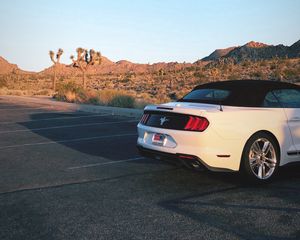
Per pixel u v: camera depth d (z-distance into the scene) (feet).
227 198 18.33
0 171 23.84
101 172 23.57
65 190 19.67
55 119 54.70
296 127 22.06
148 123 21.89
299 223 15.02
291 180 21.81
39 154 29.30
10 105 82.53
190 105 21.21
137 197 18.47
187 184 20.89
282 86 22.89
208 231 14.23
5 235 13.97
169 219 15.48
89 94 93.45
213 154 19.40
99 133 40.70
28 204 17.46
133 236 13.80
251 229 14.42
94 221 15.29
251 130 20.16
